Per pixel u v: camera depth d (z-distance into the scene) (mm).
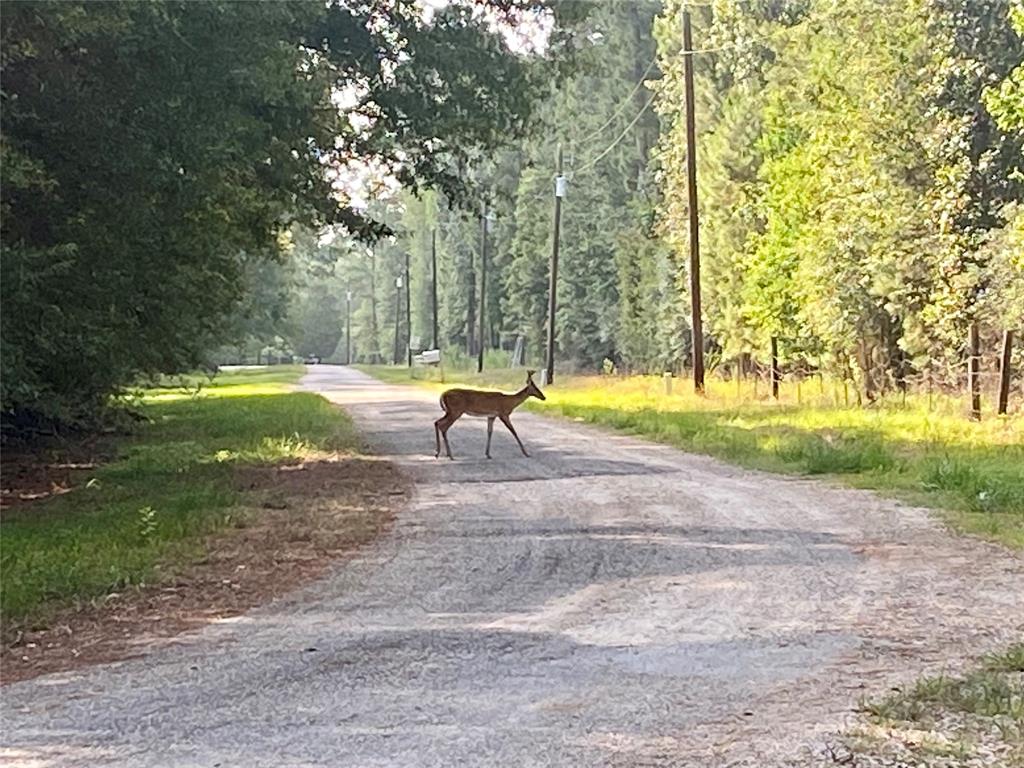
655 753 5312
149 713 6250
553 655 7230
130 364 21750
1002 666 6645
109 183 14898
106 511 14672
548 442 21656
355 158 20625
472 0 19656
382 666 7078
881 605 8430
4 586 9734
